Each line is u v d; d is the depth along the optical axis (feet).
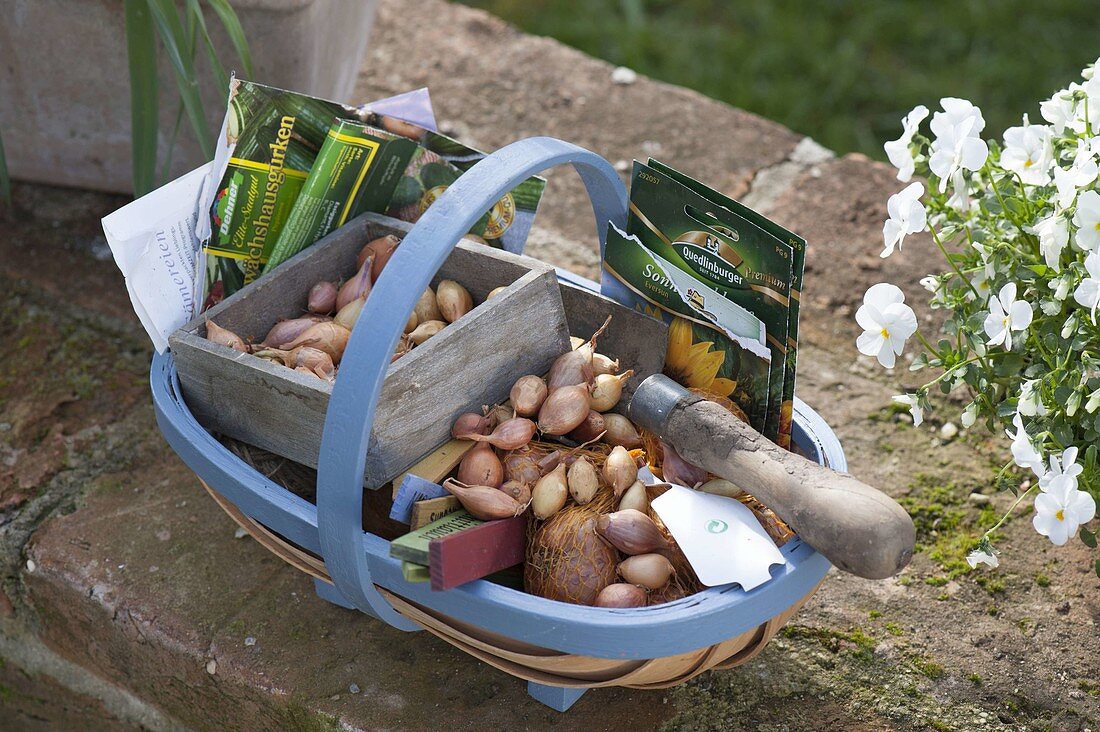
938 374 4.75
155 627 3.80
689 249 3.38
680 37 9.08
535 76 6.41
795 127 8.30
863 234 5.45
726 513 3.05
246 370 3.25
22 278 5.10
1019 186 3.77
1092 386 3.39
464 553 2.84
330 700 3.55
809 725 3.52
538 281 3.42
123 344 4.88
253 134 3.51
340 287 3.81
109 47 4.61
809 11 9.34
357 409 2.72
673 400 3.17
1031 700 3.59
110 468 4.37
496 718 3.50
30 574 4.05
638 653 2.78
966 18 9.12
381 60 6.47
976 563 3.47
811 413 3.39
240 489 3.15
